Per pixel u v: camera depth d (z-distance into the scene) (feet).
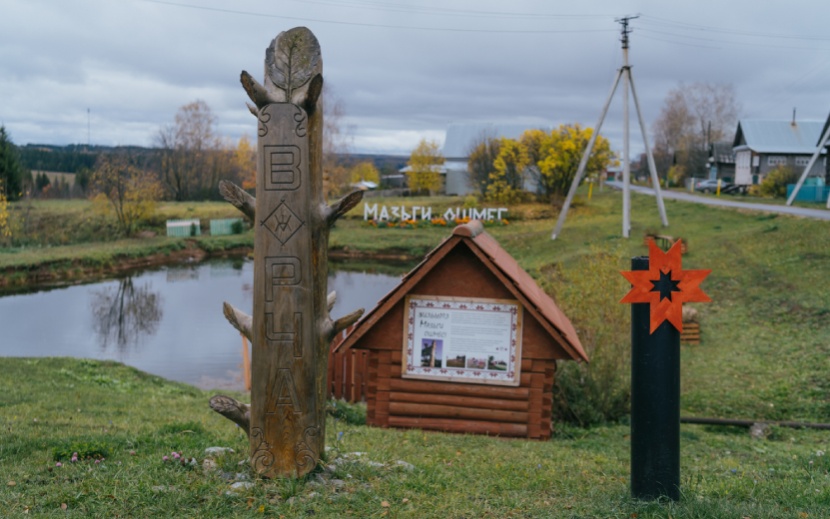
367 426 44.24
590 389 49.47
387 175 413.18
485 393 44.24
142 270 153.38
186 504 20.63
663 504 21.07
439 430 44.55
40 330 92.17
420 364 44.73
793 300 79.25
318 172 23.17
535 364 44.01
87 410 39.19
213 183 284.61
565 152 208.85
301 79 22.20
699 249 114.93
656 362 21.35
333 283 133.39
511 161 220.23
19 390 44.21
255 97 21.94
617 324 52.13
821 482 26.61
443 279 44.47
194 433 31.50
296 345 22.21
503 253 56.65
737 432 46.62
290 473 22.57
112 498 20.72
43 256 143.43
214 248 182.50
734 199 199.52
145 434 30.55
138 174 197.47
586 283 55.83
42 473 22.88
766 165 249.96
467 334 44.42
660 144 382.83
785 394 53.52
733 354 65.16
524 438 43.96
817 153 167.43
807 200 189.57
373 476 24.07
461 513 21.39
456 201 229.45
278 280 22.09
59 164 364.99
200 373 70.95
